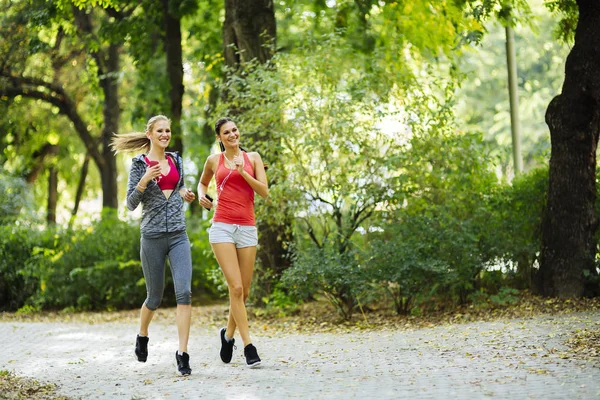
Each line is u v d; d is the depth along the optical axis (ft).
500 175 50.21
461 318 35.81
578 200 38.27
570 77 38.22
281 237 45.21
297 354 27.22
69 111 83.71
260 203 41.81
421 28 53.57
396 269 37.70
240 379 22.03
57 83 82.79
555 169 38.86
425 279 38.06
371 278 37.83
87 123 93.71
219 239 24.25
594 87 37.63
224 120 24.86
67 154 101.09
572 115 38.17
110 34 64.39
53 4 61.05
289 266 44.21
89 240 57.67
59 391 21.62
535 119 102.32
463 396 18.19
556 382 19.17
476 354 24.31
